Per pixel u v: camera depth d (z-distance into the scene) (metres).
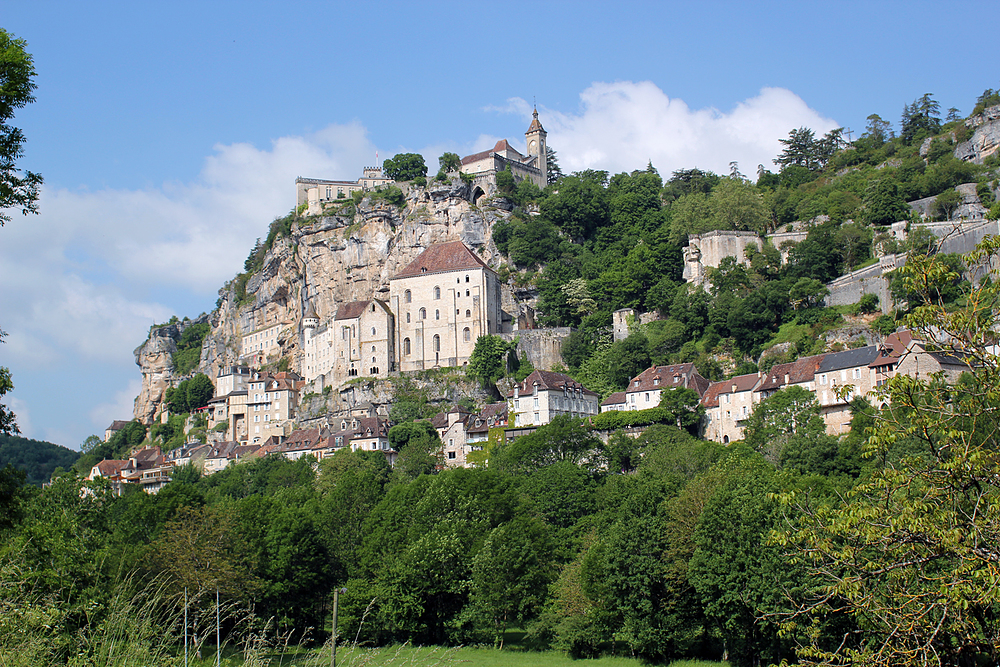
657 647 86.56
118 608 41.53
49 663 38.12
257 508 112.44
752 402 161.00
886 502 37.81
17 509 48.69
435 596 103.06
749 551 77.69
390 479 174.75
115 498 120.88
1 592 39.50
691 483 100.31
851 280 193.75
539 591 101.31
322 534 114.38
